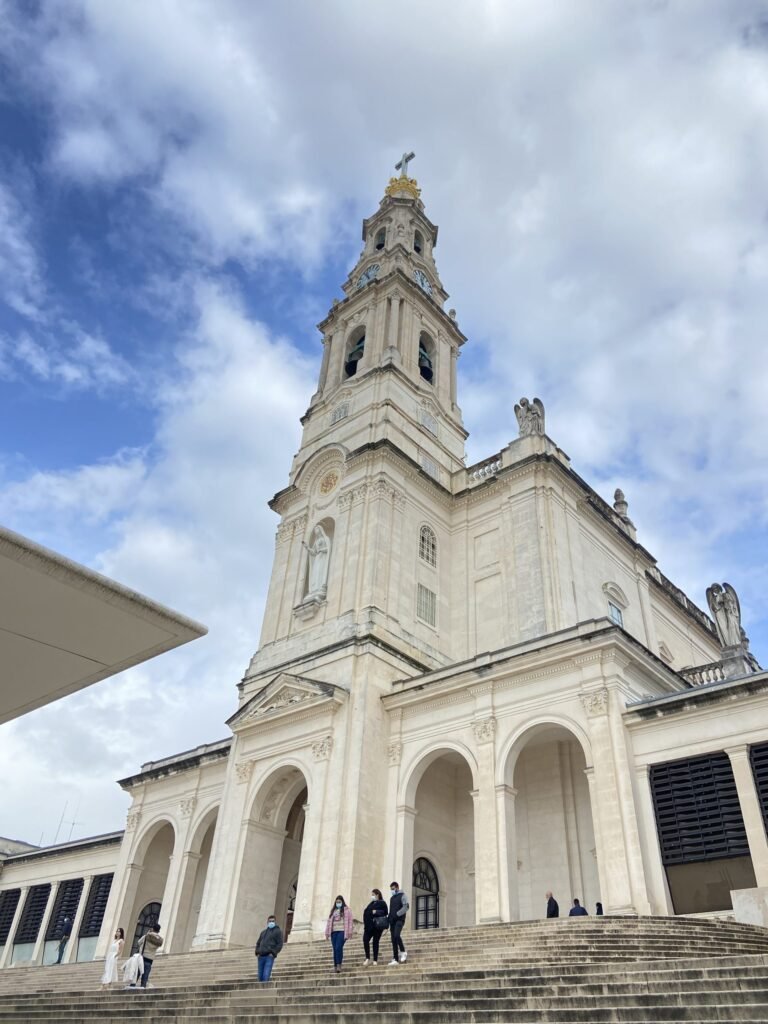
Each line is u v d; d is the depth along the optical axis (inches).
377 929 668.7
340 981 604.7
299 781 1215.6
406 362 1664.6
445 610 1368.1
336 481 1478.8
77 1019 595.2
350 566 1320.1
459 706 1082.1
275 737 1219.2
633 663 983.6
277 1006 528.4
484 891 924.0
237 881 1128.2
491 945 655.1
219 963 898.7
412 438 1515.7
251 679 1352.1
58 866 1756.9
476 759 1018.7
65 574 267.1
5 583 270.2
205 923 1123.3
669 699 893.2
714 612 1282.0
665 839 839.7
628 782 871.7
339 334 1819.6
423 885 1086.4
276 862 1187.3
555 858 1016.2
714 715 865.5
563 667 997.2
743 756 825.5
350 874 995.3
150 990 691.4
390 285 1772.9
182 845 1405.0
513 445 1467.8
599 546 1432.1
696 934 618.8
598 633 962.1
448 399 1734.7
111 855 1643.7
